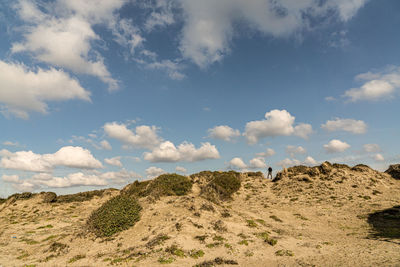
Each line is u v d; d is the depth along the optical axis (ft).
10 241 57.11
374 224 62.08
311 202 90.84
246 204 93.09
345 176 114.42
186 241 43.98
